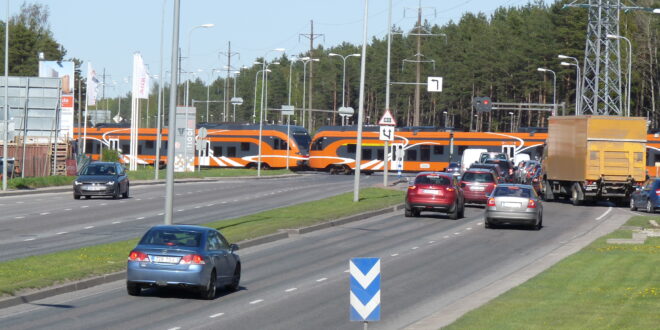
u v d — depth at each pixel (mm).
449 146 159125
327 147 165750
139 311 33281
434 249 56031
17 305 34125
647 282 38781
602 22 127688
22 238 56812
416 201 77188
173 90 53500
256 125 173500
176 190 111062
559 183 99875
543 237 63625
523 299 34844
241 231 61094
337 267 47594
